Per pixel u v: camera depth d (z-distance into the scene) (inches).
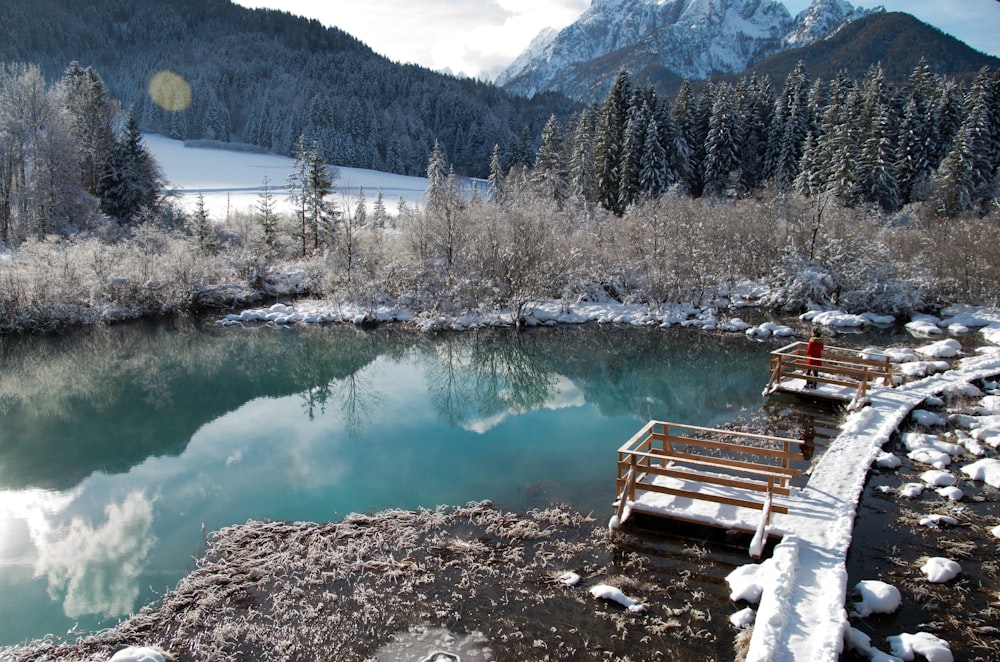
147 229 1451.8
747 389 799.1
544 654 295.1
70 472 557.9
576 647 300.2
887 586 331.0
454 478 526.6
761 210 1562.5
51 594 365.7
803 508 409.4
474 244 1315.2
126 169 1814.7
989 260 1274.6
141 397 804.6
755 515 399.2
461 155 4707.2
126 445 629.6
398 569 368.8
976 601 332.8
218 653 298.2
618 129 2161.7
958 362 852.6
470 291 1272.1
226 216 2164.1
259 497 496.4
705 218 1515.7
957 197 1748.3
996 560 372.8
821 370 714.8
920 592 339.9
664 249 1336.1
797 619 295.4
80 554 411.2
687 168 2226.9
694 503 417.1
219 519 458.6
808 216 1428.4
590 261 1437.0
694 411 715.4
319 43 6806.1
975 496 451.5
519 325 1213.7
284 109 4697.3
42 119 1626.5
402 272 1334.9
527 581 356.2
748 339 1112.8
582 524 426.3
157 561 400.8
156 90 4872.0
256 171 3634.4
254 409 755.4
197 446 624.1
